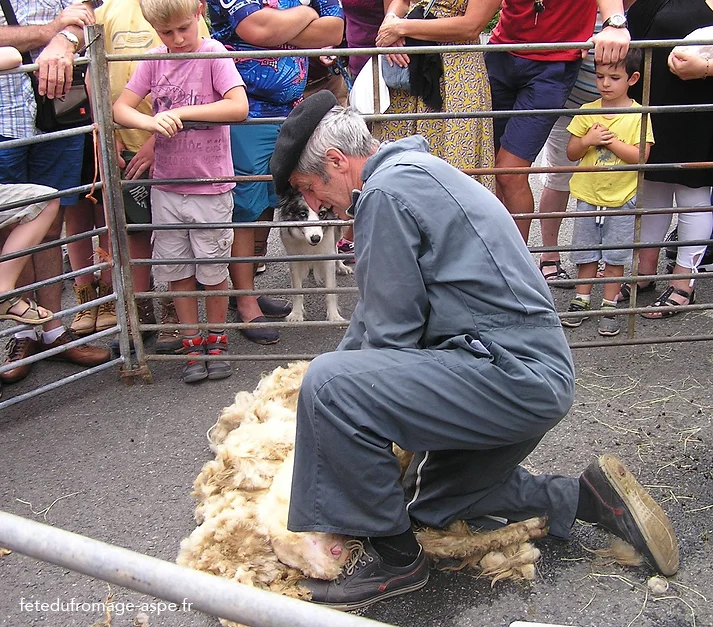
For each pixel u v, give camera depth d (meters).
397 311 2.31
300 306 4.76
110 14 4.12
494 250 2.32
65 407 3.88
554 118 4.46
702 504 2.97
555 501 2.65
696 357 4.14
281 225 3.83
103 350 4.34
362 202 2.32
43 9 3.88
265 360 4.20
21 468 3.38
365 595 2.51
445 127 4.20
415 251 2.29
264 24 3.99
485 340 2.34
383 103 4.07
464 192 2.34
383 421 2.32
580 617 2.46
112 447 3.53
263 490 2.77
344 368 2.31
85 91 3.96
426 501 2.62
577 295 4.71
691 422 3.53
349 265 5.73
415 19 4.02
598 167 3.85
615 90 4.25
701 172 4.36
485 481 2.58
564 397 2.39
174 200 3.95
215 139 3.90
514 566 2.62
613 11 3.66
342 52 3.57
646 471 3.19
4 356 4.45
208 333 4.26
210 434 3.51
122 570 1.41
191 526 2.99
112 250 3.82
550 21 4.34
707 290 5.04
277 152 2.50
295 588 2.53
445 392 2.29
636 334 4.45
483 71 4.22
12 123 3.84
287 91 4.24
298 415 2.39
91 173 4.28
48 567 2.78
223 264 4.18
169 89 3.85
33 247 3.58
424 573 2.55
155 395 3.98
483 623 2.46
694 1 4.22
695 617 2.45
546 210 5.14
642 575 2.62
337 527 2.41
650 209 3.93
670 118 4.30
